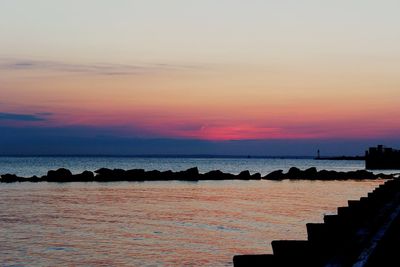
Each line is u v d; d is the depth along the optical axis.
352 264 7.02
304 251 5.70
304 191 64.56
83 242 25.92
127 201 49.81
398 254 8.26
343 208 9.80
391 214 12.92
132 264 21.06
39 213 38.69
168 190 66.56
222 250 24.00
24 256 22.50
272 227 31.30
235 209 42.06
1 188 67.75
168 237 27.52
